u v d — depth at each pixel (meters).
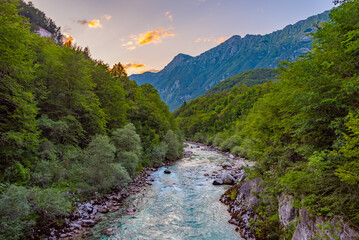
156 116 45.81
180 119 156.75
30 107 14.40
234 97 130.75
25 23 15.15
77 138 25.81
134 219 14.62
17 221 9.55
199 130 118.88
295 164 10.50
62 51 26.05
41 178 14.41
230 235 12.13
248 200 14.22
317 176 7.66
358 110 6.64
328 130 8.74
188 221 14.29
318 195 7.76
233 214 14.54
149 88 64.44
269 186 12.27
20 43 14.47
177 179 26.39
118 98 36.34
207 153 53.44
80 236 11.91
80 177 17.84
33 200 11.38
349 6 8.87
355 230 5.96
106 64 40.75
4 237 9.03
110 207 16.55
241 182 17.28
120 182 20.48
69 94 23.91
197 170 31.95
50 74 22.91
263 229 10.79
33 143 15.21
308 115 9.04
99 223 13.82
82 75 25.36
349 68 7.97
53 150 17.84
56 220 12.30
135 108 41.88
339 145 7.29
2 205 9.17
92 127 27.48
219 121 107.94
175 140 43.75
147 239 11.92
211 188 22.09
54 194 12.44
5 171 12.67
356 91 6.64
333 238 6.29
